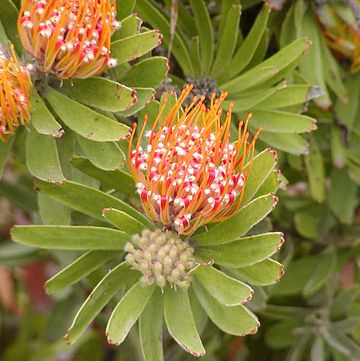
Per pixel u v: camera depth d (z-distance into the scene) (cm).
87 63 46
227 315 45
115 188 48
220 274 45
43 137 47
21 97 46
